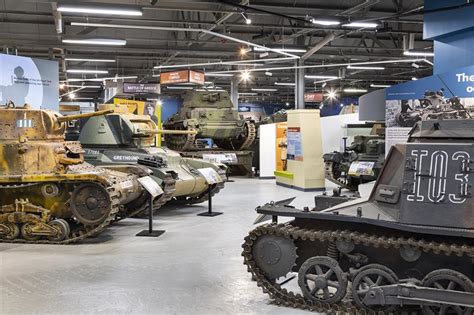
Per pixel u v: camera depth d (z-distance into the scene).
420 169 5.30
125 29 25.30
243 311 5.79
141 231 10.45
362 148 17.48
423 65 32.28
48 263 7.89
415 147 5.40
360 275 5.59
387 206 5.48
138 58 30.27
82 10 14.45
